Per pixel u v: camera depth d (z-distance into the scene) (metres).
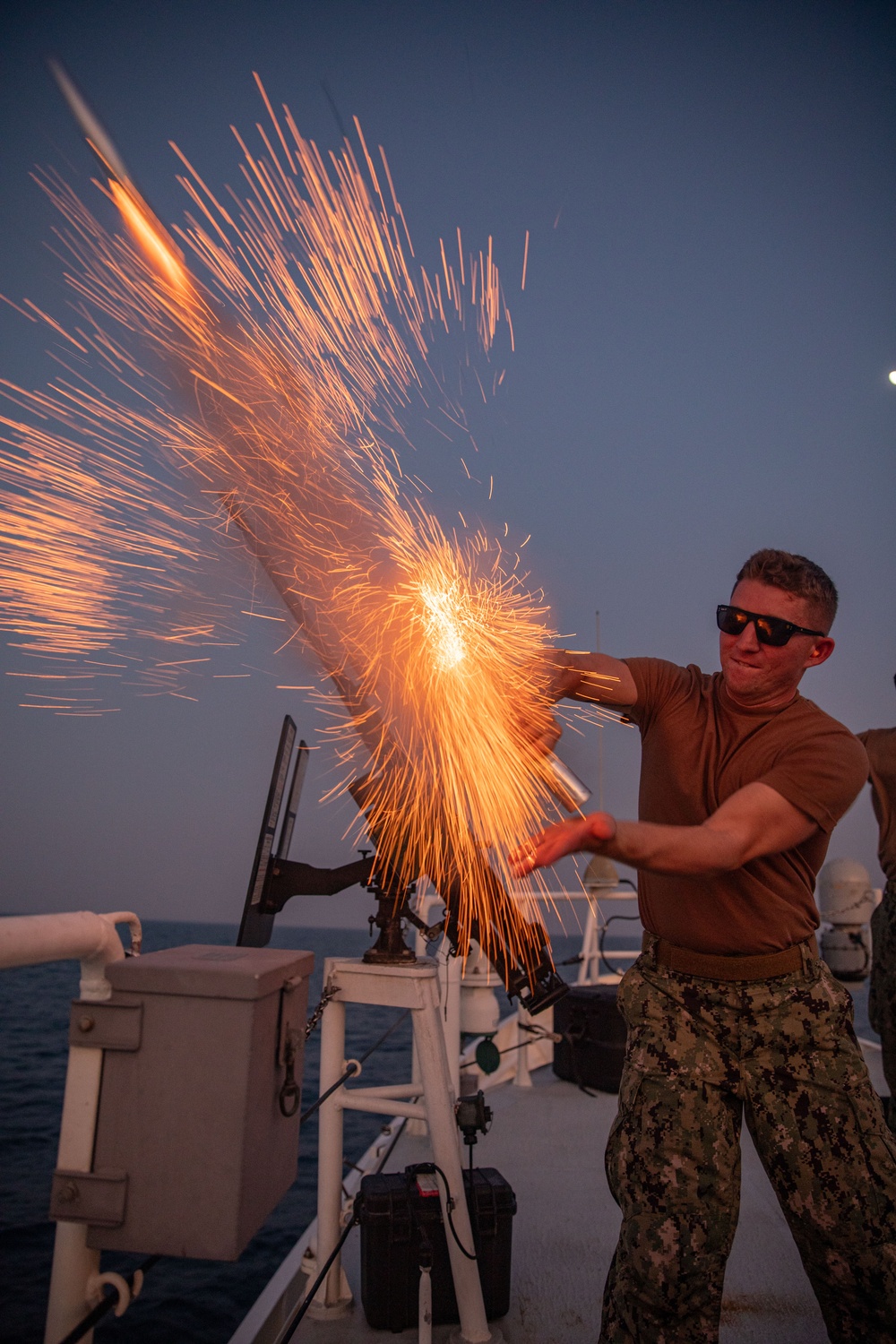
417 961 2.35
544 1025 5.37
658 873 1.37
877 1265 1.57
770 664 1.71
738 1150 1.67
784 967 1.69
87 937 1.31
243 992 1.31
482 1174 2.52
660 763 1.87
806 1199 1.61
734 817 1.47
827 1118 1.61
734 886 1.67
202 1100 1.30
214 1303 7.82
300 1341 2.23
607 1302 1.68
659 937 1.79
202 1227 1.26
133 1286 1.30
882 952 2.75
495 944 2.20
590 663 1.89
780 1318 2.38
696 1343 1.59
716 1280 1.60
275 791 2.11
